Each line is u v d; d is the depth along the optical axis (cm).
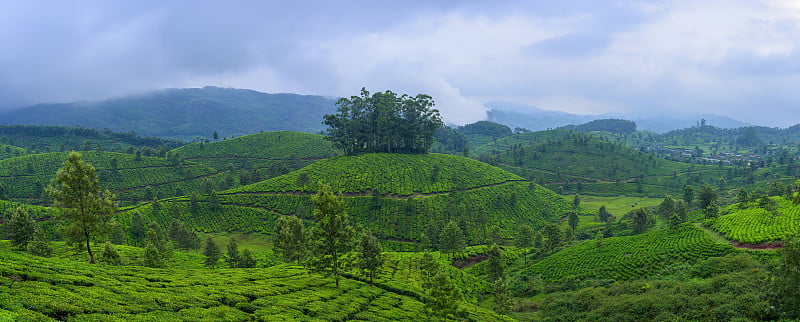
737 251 8181
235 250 10362
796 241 4419
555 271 10594
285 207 17712
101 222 6406
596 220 19438
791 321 4275
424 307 6169
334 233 6331
